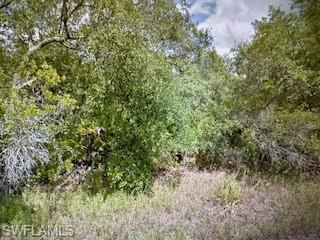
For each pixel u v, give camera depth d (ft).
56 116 28.02
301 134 37.06
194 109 35.83
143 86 27.55
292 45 33.01
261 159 39.60
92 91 28.71
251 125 38.75
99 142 29.81
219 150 39.55
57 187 29.25
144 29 31.65
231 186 28.48
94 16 30.53
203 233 18.83
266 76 35.76
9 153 23.06
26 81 25.71
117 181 28.32
